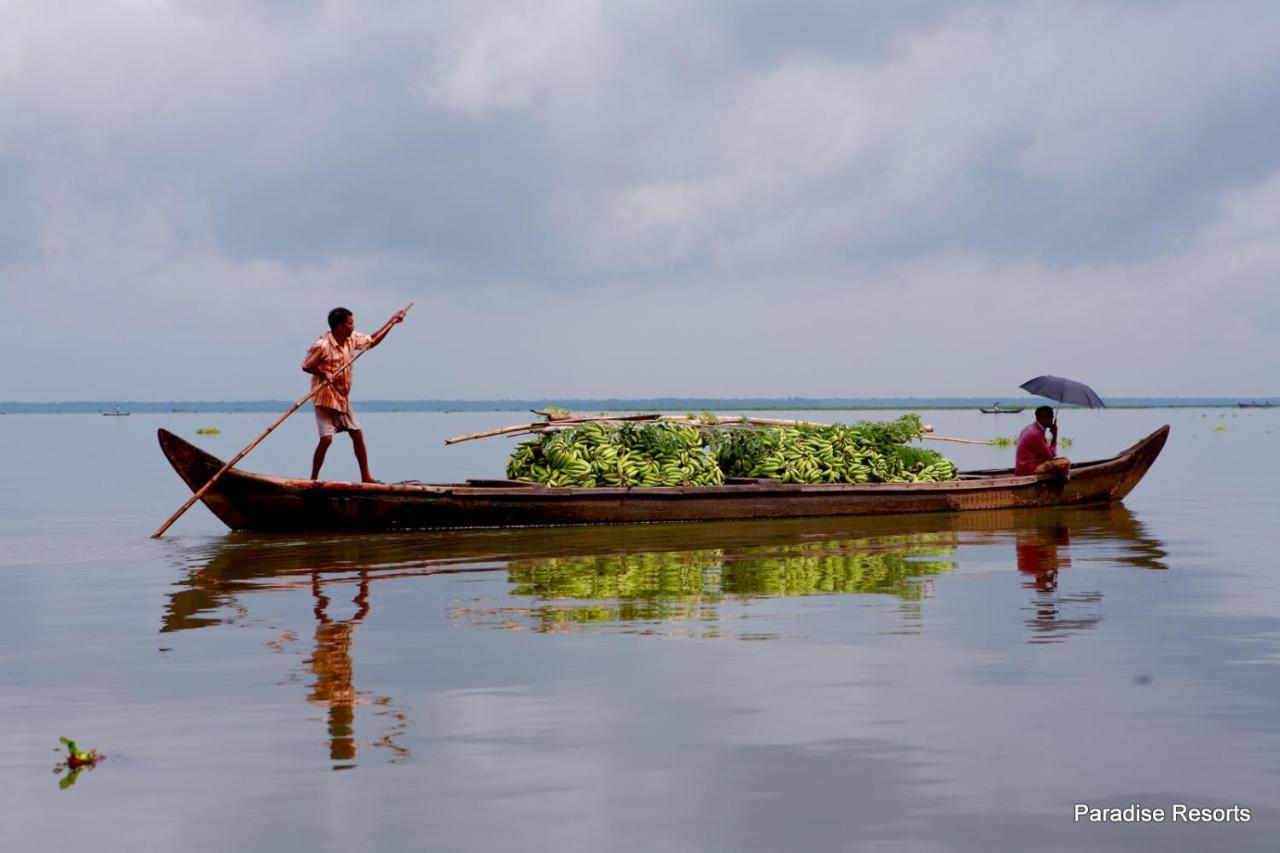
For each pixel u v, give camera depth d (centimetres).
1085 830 454
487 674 683
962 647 746
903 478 1741
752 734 567
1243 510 1717
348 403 1434
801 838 448
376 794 494
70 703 632
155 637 801
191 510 1814
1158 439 1836
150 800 490
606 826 460
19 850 443
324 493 1396
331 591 984
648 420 1652
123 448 4581
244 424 9194
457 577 1059
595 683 661
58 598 966
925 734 565
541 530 1443
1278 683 654
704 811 473
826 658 717
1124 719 587
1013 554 1205
